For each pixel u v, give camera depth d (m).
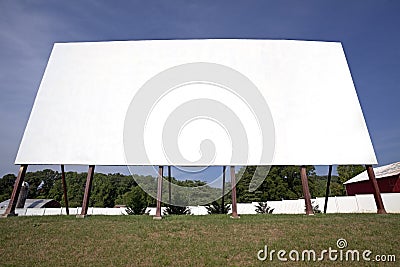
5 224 8.82
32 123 11.79
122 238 7.39
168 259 5.99
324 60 13.28
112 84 12.54
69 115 11.93
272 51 13.20
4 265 5.75
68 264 5.79
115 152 11.03
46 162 10.97
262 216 10.41
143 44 13.42
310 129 11.59
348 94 12.55
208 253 6.30
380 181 22.88
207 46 13.13
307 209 10.70
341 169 37.59
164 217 10.18
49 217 10.23
